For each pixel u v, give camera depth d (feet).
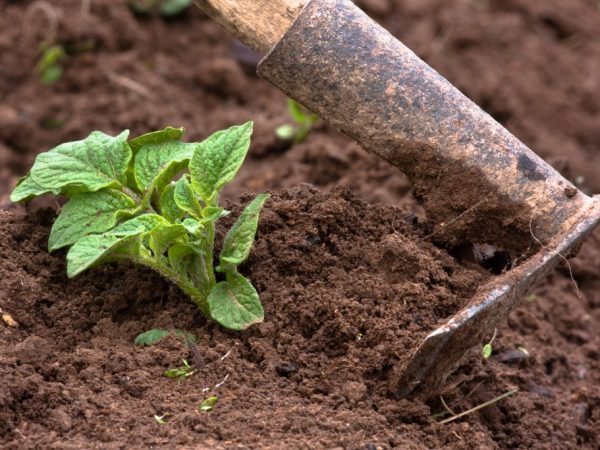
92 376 3.48
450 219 3.66
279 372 3.54
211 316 3.53
